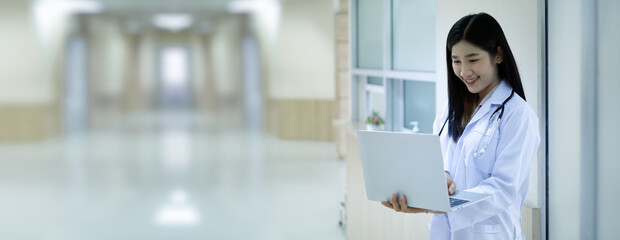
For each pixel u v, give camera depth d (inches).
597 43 94.8
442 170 75.9
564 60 102.0
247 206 277.9
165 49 999.6
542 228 110.4
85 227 244.8
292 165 398.0
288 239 218.7
